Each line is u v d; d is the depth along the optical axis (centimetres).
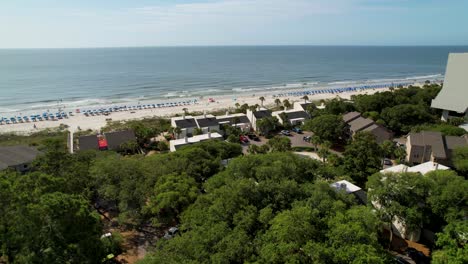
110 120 12519
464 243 3120
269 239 2792
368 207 3722
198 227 3222
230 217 3309
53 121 12306
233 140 8681
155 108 14925
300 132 10262
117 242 3888
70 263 2639
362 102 11200
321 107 12531
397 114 9612
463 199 3741
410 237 4225
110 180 4647
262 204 3494
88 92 19138
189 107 15175
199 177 5134
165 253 2931
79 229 2789
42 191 3066
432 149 6656
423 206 4019
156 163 5184
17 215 2536
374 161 5881
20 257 2480
